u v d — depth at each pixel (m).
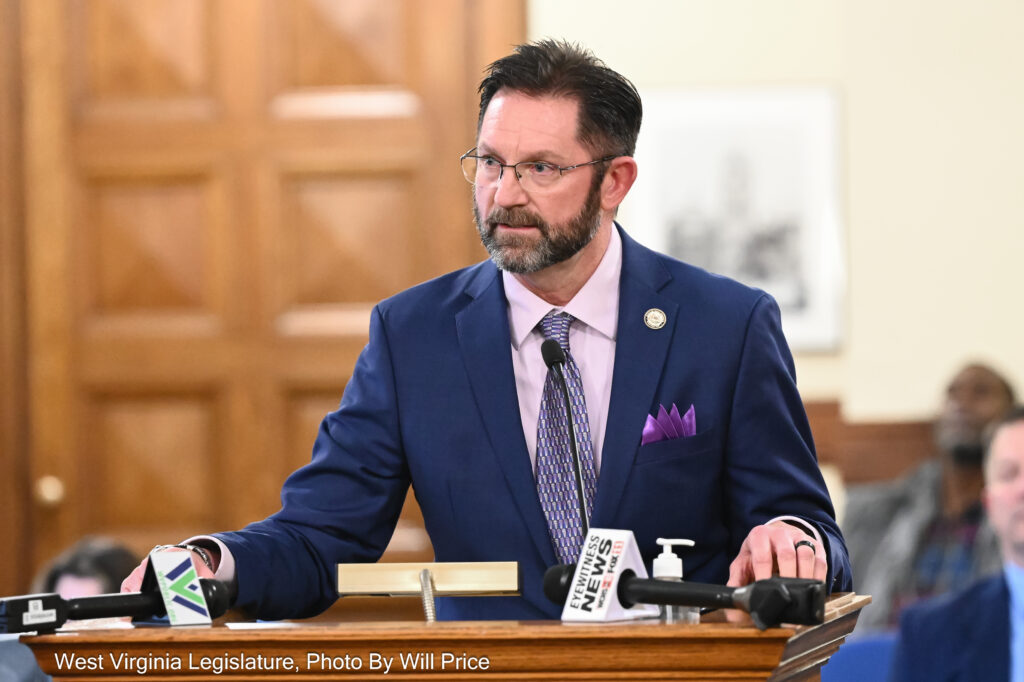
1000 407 13.63
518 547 6.04
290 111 13.45
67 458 13.48
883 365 14.26
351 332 13.36
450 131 13.39
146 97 13.56
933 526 13.83
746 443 6.18
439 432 6.25
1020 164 14.22
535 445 6.24
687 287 6.47
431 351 6.42
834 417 14.20
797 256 14.18
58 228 13.52
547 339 6.29
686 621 4.55
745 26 14.12
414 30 13.43
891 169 14.22
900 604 13.68
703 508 6.17
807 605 4.18
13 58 13.53
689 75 14.11
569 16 14.02
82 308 13.52
